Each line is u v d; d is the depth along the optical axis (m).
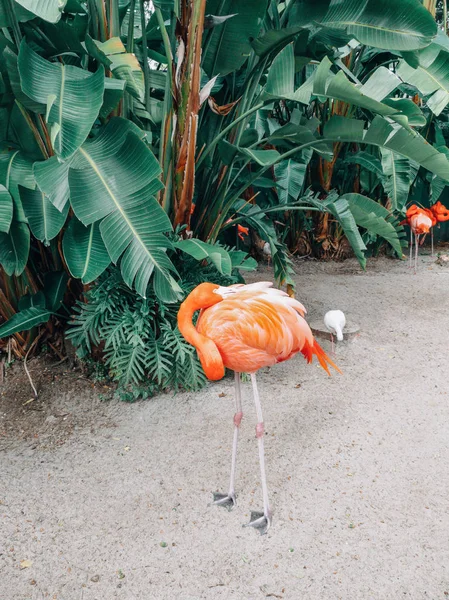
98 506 2.77
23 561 2.41
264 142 4.31
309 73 6.80
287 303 2.73
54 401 3.87
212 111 4.14
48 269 4.29
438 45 4.06
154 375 3.72
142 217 3.18
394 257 8.55
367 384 4.03
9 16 3.29
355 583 2.21
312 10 3.73
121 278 3.83
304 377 4.19
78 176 3.13
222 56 3.98
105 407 3.81
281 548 2.43
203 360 2.50
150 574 2.31
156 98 4.77
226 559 2.38
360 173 8.20
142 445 3.32
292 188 6.56
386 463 3.02
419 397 3.80
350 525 2.54
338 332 4.64
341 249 8.47
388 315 5.58
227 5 3.75
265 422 3.51
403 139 3.40
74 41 3.42
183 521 2.63
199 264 4.12
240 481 2.92
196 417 3.63
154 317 4.03
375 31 3.48
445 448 3.14
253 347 2.52
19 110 3.57
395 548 2.39
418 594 2.14
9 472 3.09
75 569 2.35
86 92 2.98
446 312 5.62
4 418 3.68
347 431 3.37
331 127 3.68
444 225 9.84
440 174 3.50
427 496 2.72
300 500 2.74
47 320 3.93
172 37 3.98
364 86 4.20
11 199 3.27
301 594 2.17
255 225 5.24
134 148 3.19
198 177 4.37
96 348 4.12
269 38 3.70
